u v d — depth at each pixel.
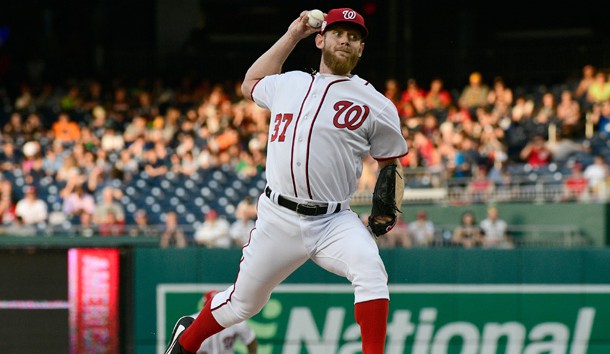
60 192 56.56
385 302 15.03
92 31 92.12
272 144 15.42
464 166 57.44
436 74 88.31
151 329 32.22
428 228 47.59
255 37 95.69
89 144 63.66
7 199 53.50
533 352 32.91
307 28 15.77
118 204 53.88
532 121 64.38
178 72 88.12
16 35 93.56
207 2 96.81
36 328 30.58
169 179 58.56
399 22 92.38
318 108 15.05
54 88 78.19
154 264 32.41
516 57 86.31
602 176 53.34
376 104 15.15
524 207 52.97
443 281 33.03
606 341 32.81
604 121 63.44
